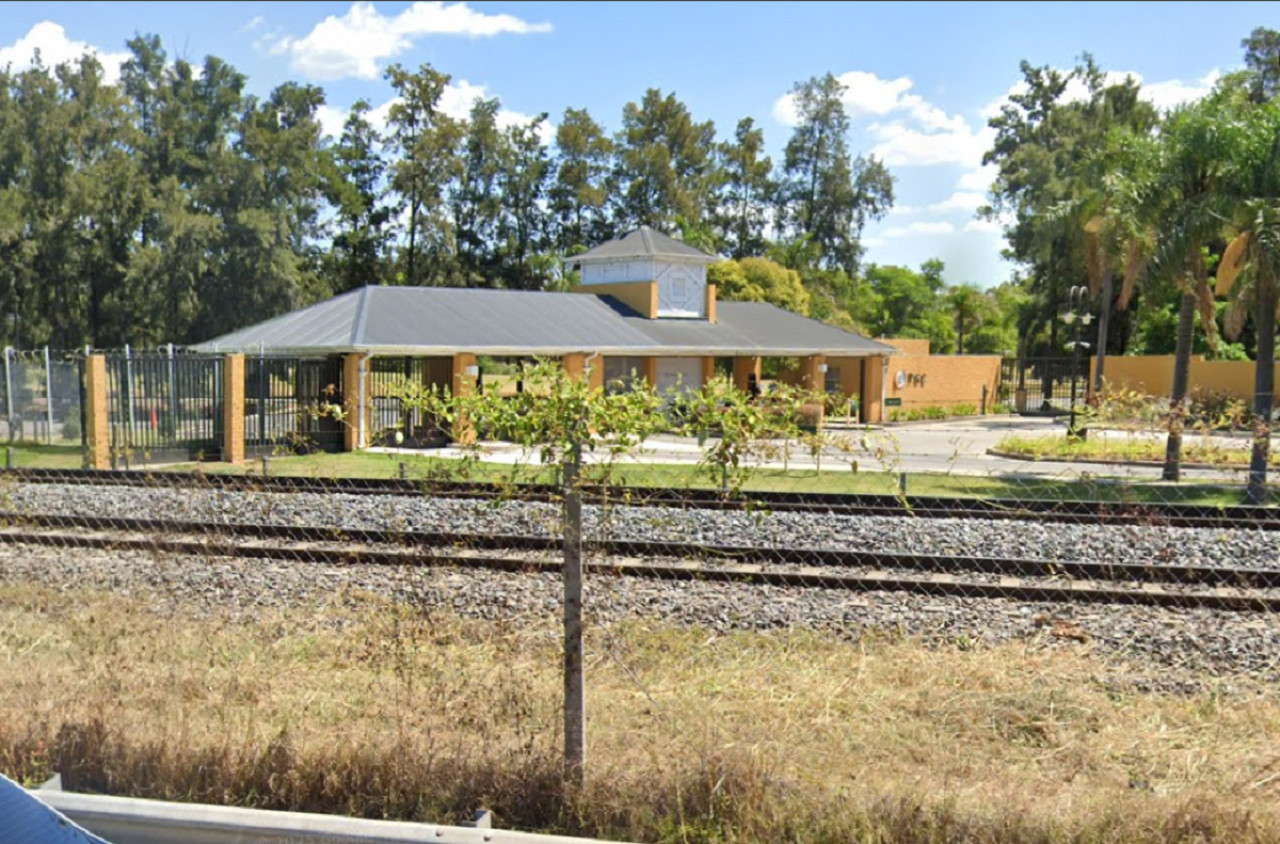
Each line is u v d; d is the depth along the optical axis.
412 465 19.53
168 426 22.23
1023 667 6.99
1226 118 19.66
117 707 5.61
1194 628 8.16
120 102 52.66
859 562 10.24
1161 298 21.67
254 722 5.50
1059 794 4.80
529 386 4.73
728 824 4.41
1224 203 19.58
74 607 8.40
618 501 8.05
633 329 33.88
